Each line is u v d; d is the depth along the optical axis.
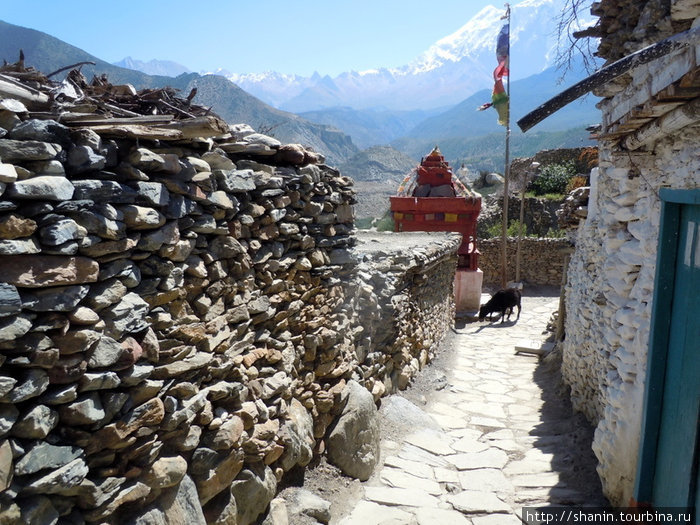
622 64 1.87
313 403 4.59
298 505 4.07
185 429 2.88
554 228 23.58
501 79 16.95
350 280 5.57
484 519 4.45
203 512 3.15
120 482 2.42
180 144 2.94
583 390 6.67
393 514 4.38
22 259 1.96
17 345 1.95
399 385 7.55
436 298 10.66
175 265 2.83
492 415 7.27
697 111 2.83
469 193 16.91
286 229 4.04
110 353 2.32
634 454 4.27
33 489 2.01
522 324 14.70
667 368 3.87
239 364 3.44
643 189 4.33
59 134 2.15
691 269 3.53
